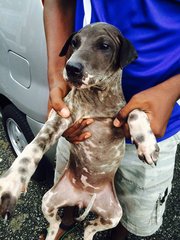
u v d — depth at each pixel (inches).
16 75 24.5
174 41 16.7
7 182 14.9
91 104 17.6
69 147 20.4
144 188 19.6
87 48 16.0
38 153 16.3
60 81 18.5
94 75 15.9
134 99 16.2
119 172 20.2
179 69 17.3
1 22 24.6
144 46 16.8
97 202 20.1
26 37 22.5
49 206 20.0
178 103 18.5
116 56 16.6
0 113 31.4
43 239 23.5
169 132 18.4
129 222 21.2
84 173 19.7
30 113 24.2
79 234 24.4
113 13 17.0
